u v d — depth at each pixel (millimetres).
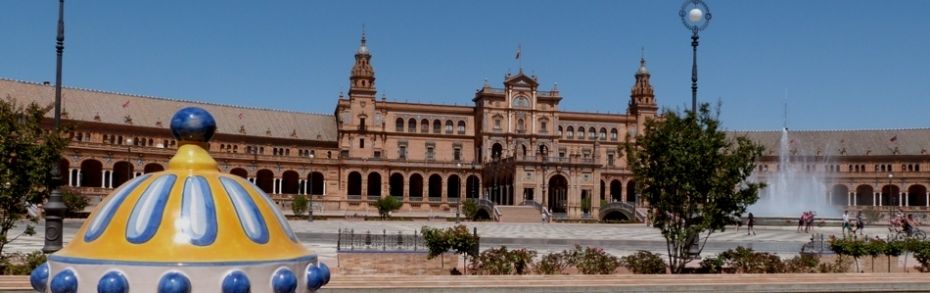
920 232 57781
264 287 7273
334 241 46656
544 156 122000
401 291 20297
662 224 26031
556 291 21094
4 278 19812
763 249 43344
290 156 131500
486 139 139000
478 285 21219
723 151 26391
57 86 25750
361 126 138250
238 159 125000
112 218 7578
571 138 149125
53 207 24359
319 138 139125
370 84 139500
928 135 147000
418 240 29844
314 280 7859
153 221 7355
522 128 140750
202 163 8117
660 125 25781
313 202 128250
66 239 41156
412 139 141250
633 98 155125
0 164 22625
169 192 7625
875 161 146500
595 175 123438
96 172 117562
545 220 99375
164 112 129500
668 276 23062
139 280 6949
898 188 143000
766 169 151250
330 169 132500
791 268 26578
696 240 27516
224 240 7344
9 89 114125
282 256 7641
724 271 26531
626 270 26312
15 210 23453
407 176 135500
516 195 120188
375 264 26219
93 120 118500
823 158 149375
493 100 140000
